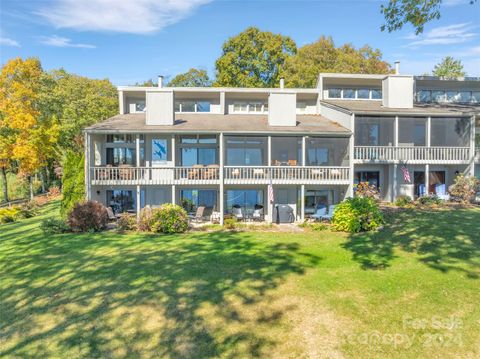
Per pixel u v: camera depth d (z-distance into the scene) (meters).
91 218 17.91
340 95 28.45
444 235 14.27
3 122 33.62
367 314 8.04
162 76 26.70
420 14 12.48
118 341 7.26
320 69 41.31
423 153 23.44
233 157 23.36
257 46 44.06
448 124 25.83
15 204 34.34
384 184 25.20
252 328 7.62
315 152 24.12
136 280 10.56
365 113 21.83
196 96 27.80
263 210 22.16
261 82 43.56
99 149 23.61
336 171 21.27
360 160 22.95
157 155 22.88
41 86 35.28
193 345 7.05
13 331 7.79
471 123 23.69
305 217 21.80
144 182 20.67
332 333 7.33
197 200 22.91
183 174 21.14
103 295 9.52
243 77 42.94
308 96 28.64
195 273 11.05
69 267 12.01
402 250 12.80
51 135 35.38
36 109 35.47
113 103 42.00
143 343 7.17
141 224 18.06
